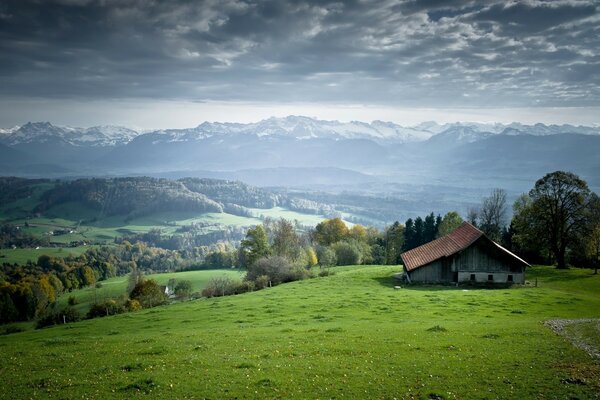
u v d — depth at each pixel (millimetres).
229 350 33906
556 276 86750
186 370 29047
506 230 138875
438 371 27594
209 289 91125
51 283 175500
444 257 79438
